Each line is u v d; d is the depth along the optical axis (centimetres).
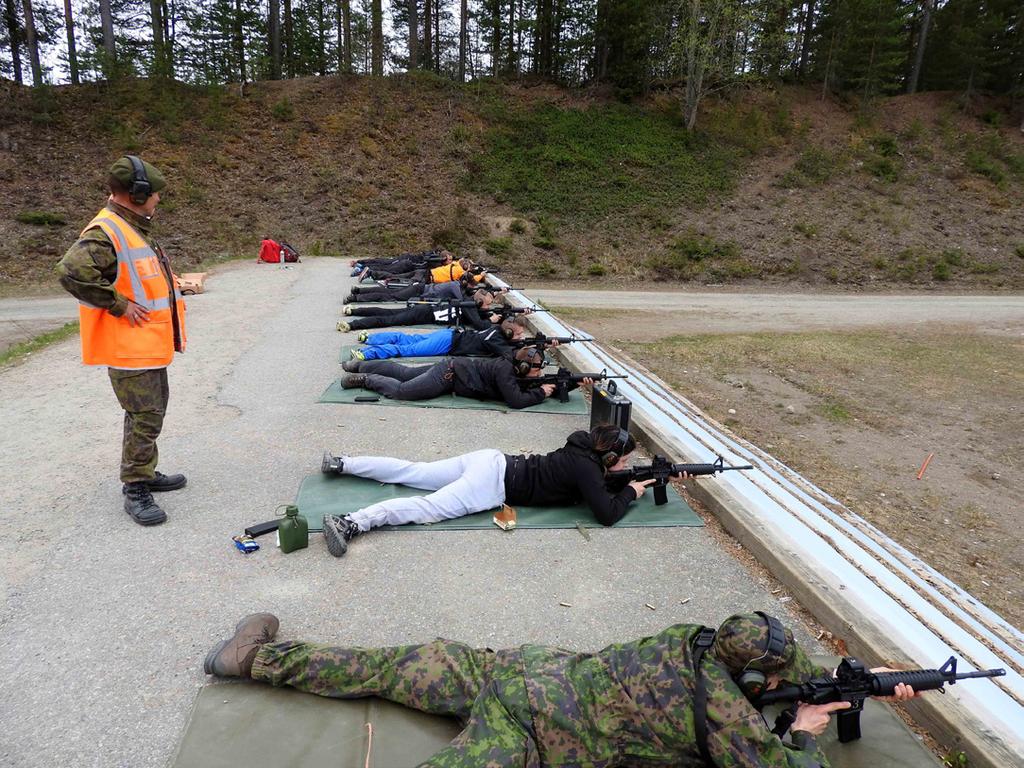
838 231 2592
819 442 770
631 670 211
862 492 627
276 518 405
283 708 252
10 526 394
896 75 3947
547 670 220
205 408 623
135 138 2467
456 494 407
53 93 2553
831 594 331
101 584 339
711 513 441
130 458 394
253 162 2586
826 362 1166
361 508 414
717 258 2402
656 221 2584
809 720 218
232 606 324
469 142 2906
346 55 3338
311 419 599
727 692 198
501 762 196
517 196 2684
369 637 306
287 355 838
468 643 303
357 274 1575
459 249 2375
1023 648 333
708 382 1015
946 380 1067
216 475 472
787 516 411
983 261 2498
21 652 288
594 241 2486
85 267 347
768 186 2853
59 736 244
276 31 3506
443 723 246
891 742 247
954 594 399
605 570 369
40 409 615
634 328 1470
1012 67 3703
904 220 2686
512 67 3638
